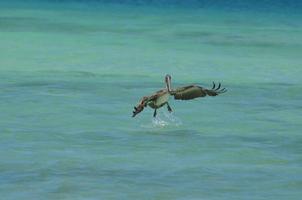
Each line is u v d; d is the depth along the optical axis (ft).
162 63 305.53
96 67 290.35
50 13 524.11
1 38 377.71
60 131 186.91
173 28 437.99
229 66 303.07
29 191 143.43
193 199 141.69
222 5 609.42
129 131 187.73
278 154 171.01
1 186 145.79
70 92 235.81
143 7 588.91
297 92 247.29
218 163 163.12
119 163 161.27
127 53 331.16
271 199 143.23
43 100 222.28
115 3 618.44
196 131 189.16
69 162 160.97
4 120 196.65
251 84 260.62
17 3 595.06
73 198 140.56
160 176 153.48
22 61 301.22
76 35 396.78
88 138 180.86
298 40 396.37
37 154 166.40
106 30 422.00
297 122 202.69
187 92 127.24
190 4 619.26
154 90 245.45
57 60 306.14
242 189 147.74
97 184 147.74
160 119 199.93
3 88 239.71
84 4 603.26
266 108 219.82
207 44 371.76
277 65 309.01
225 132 189.47
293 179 153.79
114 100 225.76
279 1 632.79
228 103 223.71
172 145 176.45
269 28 449.89
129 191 144.77
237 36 406.41
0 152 167.53
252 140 182.50
